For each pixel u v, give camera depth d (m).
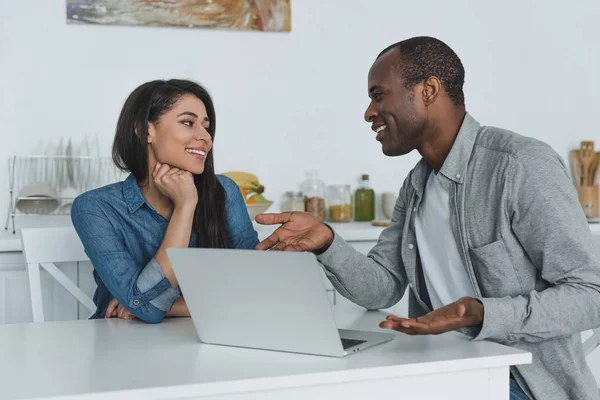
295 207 3.00
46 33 2.79
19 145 2.78
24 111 2.78
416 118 1.46
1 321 2.45
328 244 1.47
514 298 1.24
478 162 1.42
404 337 1.25
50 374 1.04
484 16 3.30
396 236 1.65
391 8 3.18
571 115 3.42
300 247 1.43
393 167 3.22
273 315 1.13
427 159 1.51
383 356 1.11
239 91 3.01
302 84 3.09
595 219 3.21
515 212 1.35
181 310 1.57
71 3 2.80
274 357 1.12
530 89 3.37
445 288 1.52
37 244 1.90
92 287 2.52
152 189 1.71
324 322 1.08
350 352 1.12
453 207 1.45
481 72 3.30
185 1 2.91
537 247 1.33
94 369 1.06
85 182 2.83
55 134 2.81
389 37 3.19
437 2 3.24
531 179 1.33
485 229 1.40
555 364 1.34
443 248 1.51
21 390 0.96
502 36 3.32
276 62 3.05
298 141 3.09
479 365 1.09
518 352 1.13
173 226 1.58
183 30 2.94
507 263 1.37
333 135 3.13
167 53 2.92
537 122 3.38
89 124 2.85
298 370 1.03
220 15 2.96
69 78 2.82
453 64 1.46
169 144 1.66
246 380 0.98
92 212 1.64
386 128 1.50
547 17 3.37
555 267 1.31
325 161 3.13
